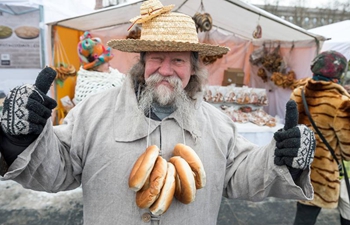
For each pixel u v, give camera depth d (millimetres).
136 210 1094
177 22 1120
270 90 5352
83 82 2338
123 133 1133
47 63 4168
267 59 5098
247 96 4684
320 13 20016
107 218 1110
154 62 1136
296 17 20125
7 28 3902
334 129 2049
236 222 2988
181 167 1021
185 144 1189
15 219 2801
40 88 859
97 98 1245
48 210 2986
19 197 3186
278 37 4746
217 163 1251
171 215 1122
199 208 1196
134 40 1046
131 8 3682
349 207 2268
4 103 827
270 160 1133
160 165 1005
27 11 3941
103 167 1117
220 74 5590
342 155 2100
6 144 880
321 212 3268
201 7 3861
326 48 5598
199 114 1281
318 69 2199
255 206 3330
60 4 4840
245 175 1262
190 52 1207
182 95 1179
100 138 1130
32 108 814
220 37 5301
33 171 956
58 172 1044
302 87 2355
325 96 2115
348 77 5305
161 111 1222
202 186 1057
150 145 1148
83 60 2695
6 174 877
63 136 1123
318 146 2211
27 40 4023
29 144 894
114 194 1106
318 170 2234
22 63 4062
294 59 4766
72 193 3354
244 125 4188
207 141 1242
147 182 1010
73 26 4527
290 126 1024
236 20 4336
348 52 5234
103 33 5020
